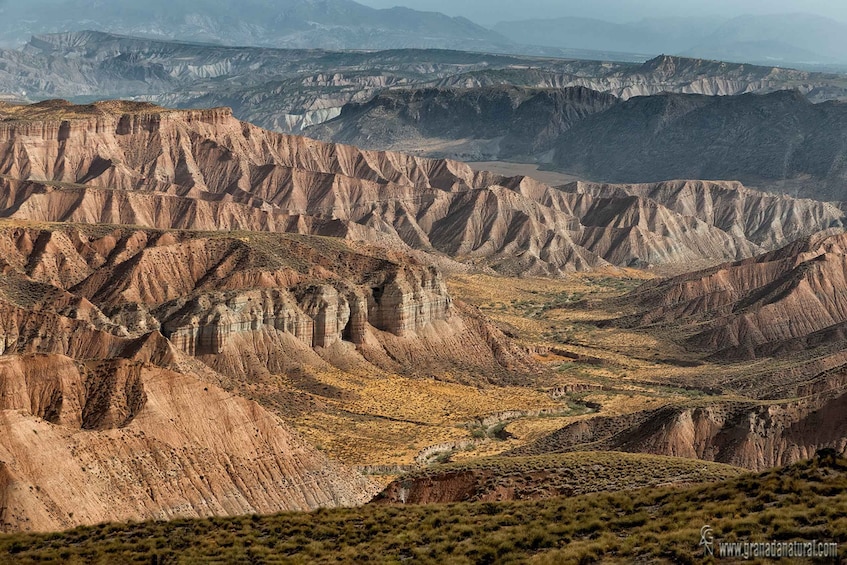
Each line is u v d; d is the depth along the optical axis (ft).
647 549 327.26
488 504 416.46
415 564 349.82
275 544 391.04
